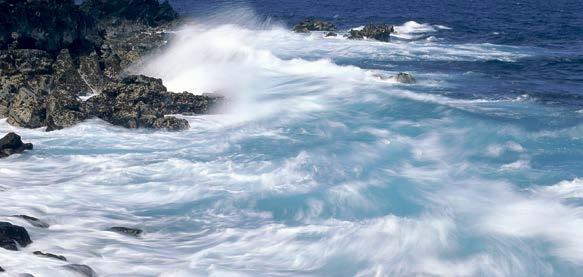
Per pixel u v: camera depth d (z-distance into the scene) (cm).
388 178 2789
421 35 7912
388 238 2202
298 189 2639
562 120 3744
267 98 4216
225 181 2733
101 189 2634
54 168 2872
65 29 4578
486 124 3619
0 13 4175
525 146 3253
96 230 2223
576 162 3006
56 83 4000
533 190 2669
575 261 2084
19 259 1844
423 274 1995
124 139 3309
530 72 5506
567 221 2353
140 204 2505
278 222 2367
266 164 2936
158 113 3609
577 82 5088
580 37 8000
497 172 2884
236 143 3266
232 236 2239
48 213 2338
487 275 2009
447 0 14112
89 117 3516
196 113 3831
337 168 2895
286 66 5231
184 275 1934
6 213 2288
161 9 7500
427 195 2611
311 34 7581
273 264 2047
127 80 3928
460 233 2262
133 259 2022
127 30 6906
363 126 3603
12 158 2970
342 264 2050
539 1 14050
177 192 2617
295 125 3616
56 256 1908
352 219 2384
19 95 3566
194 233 2270
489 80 5088
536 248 2166
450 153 3155
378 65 5709
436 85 4812
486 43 7344
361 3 13262
